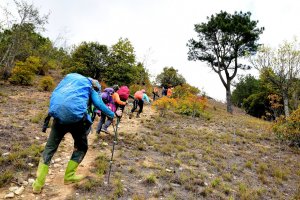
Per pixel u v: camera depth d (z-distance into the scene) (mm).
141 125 11500
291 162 8844
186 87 23266
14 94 15234
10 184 4383
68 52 34094
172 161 6852
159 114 15492
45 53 28672
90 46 24531
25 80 20250
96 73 24734
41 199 4109
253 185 6223
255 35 27547
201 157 7762
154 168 6129
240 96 41594
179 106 17375
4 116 8852
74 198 4199
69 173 4559
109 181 4977
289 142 11719
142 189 4941
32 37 23656
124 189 4766
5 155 5367
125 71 24016
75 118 3975
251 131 13969
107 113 4496
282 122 12102
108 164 5805
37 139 6781
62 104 3928
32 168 5023
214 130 12852
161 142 8781
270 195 5789
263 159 8750
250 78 41406
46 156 4176
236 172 6895
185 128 12258
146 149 7711
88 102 4441
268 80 17562
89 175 5129
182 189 5246
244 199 5203
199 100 17781
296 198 5762
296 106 16922
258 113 30906
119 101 8172
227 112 26703
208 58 30594
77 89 4133
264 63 17359
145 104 20297
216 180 5844
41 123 8578
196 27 29750
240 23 27078
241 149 9719
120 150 7090
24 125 7996
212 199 5000
